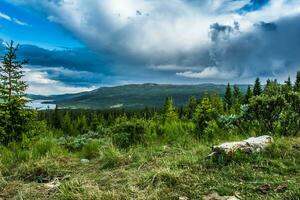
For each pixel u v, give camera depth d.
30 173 7.51
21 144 11.09
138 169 7.02
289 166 6.61
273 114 10.34
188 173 6.32
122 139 10.21
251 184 5.70
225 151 7.02
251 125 10.79
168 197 5.42
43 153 9.55
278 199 5.01
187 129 11.66
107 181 6.39
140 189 5.82
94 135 11.92
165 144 10.05
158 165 7.12
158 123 12.13
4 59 13.38
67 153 9.62
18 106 13.15
